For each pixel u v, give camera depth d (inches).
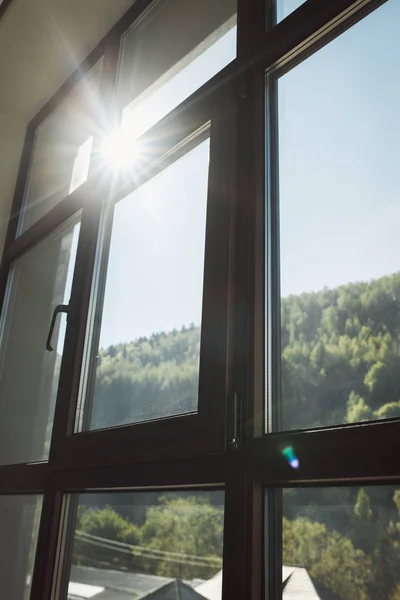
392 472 30.4
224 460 41.2
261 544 37.4
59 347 77.1
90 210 71.4
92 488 54.1
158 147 62.3
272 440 37.9
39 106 103.7
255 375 41.3
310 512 35.4
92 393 62.5
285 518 37.0
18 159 105.1
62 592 55.6
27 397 81.0
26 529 69.7
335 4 45.8
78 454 56.5
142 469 48.5
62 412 62.1
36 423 77.5
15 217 99.2
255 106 50.0
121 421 56.6
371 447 31.7
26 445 77.9
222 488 42.5
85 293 66.6
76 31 85.9
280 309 43.1
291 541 36.1
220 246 47.5
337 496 34.1
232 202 48.3
